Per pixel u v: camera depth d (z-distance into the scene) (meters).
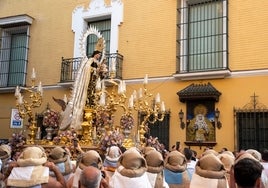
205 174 4.52
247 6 13.98
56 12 18.17
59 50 17.75
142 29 15.93
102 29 17.27
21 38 18.94
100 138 8.86
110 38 16.58
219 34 14.45
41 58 18.11
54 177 5.00
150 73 15.42
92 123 9.84
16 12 19.17
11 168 4.90
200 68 14.63
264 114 13.01
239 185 3.34
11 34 19.22
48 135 10.20
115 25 16.48
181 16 15.22
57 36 17.94
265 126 12.92
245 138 13.15
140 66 15.67
